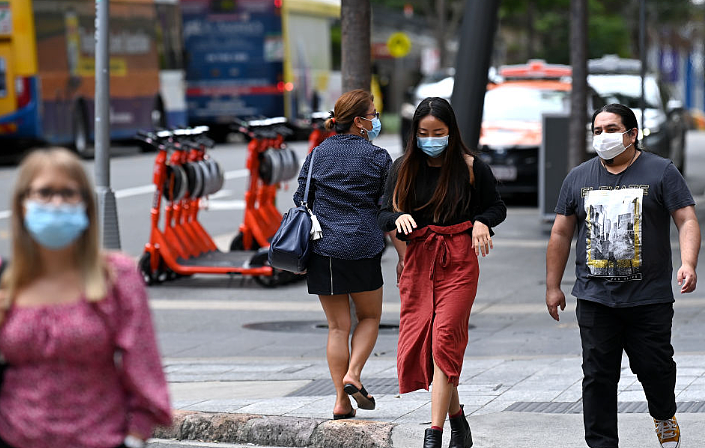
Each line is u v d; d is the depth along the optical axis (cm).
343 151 1716
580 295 1409
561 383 1933
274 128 3447
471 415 1717
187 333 2589
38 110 6234
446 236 1495
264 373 2098
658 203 1379
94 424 893
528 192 4931
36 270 890
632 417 1681
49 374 887
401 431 1587
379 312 1736
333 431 1600
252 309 2869
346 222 1697
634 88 5138
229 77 8650
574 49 3962
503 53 13125
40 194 872
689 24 16462
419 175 1505
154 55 7812
